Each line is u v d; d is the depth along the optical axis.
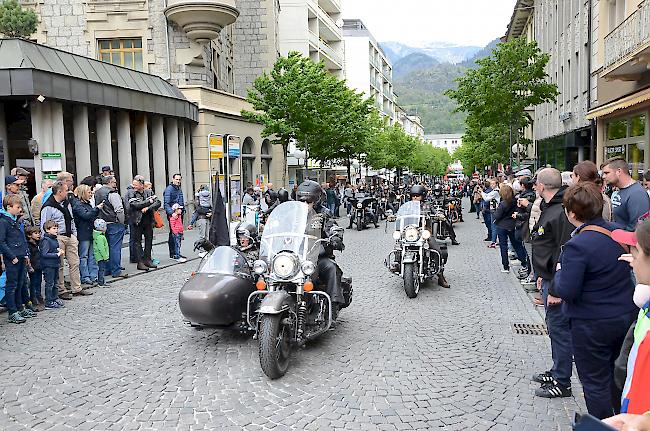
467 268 12.81
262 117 25.20
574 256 3.99
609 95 18.27
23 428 4.95
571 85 24.97
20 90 14.97
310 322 6.70
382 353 6.81
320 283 7.08
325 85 26.28
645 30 13.03
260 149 31.48
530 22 40.44
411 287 9.66
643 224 2.91
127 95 19.12
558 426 4.80
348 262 14.05
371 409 5.20
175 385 5.89
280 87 25.31
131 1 25.02
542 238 5.60
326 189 28.11
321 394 5.57
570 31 25.53
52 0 25.02
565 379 5.39
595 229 4.06
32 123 15.91
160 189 21.72
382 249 16.52
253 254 7.88
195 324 7.61
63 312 9.03
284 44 50.75
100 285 11.05
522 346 7.01
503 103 20.81
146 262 12.85
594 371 4.07
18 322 8.41
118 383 5.98
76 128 17.80
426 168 99.25
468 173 78.06
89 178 12.64
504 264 12.22
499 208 11.90
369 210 23.28
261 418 5.04
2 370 6.43
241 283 7.26
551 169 5.59
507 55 20.45
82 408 5.36
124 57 25.53
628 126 17.11
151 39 25.25
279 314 6.02
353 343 7.23
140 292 10.52
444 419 4.96
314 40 52.41
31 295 9.30
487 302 9.41
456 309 8.97
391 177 71.38
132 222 12.66
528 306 9.09
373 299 9.78
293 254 6.48
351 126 31.84
